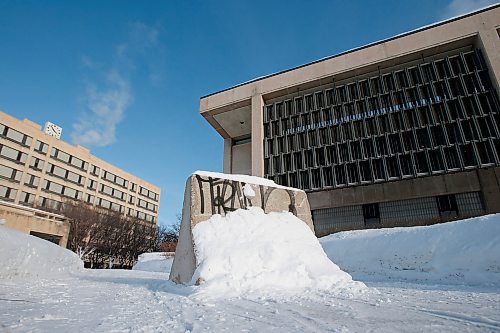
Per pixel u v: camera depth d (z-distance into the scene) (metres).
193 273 6.68
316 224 23.06
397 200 20.88
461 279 8.52
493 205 18.05
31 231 28.73
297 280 6.26
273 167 25.59
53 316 3.75
